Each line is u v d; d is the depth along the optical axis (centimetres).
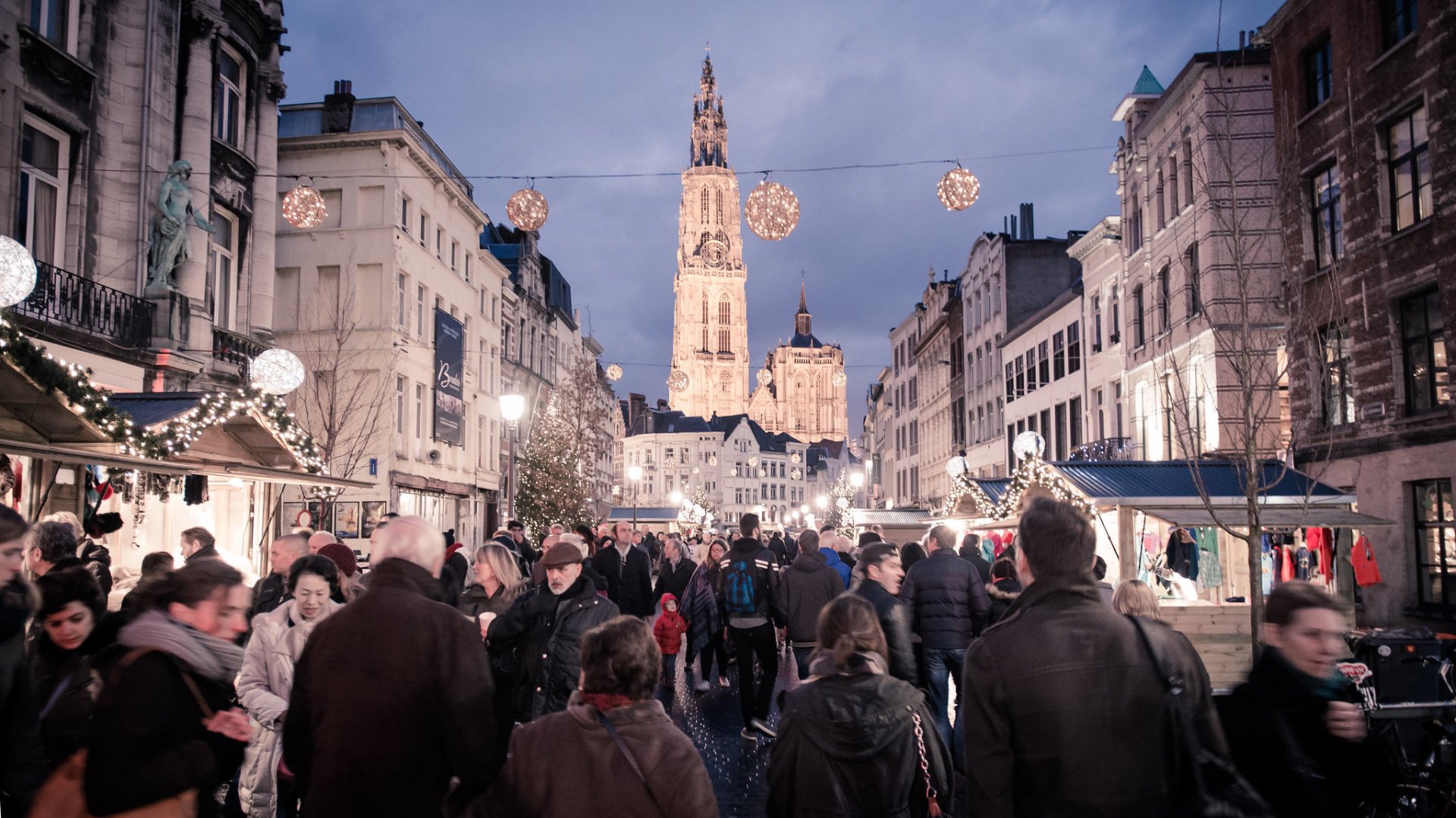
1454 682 843
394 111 3631
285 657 610
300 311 3406
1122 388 2986
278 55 2508
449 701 375
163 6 2027
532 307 5562
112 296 1858
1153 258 2702
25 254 877
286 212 1656
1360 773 361
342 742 368
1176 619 1301
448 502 4025
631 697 362
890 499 7512
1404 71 1720
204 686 365
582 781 346
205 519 1678
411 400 3569
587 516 4741
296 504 3119
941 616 881
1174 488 1588
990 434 4706
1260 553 1102
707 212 18800
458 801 376
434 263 3831
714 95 19312
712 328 18638
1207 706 337
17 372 913
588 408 5153
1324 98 2002
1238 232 1364
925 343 6153
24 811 371
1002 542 2302
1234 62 2294
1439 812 625
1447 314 1612
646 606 1445
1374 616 1794
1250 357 1188
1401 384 1736
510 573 769
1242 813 317
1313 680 369
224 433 1286
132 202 1947
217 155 2252
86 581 484
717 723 1158
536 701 636
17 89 1677
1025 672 320
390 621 381
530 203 1462
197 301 2084
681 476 13750
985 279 4791
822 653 447
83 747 355
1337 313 1794
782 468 15225
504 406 2136
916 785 454
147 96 1973
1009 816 320
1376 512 1788
